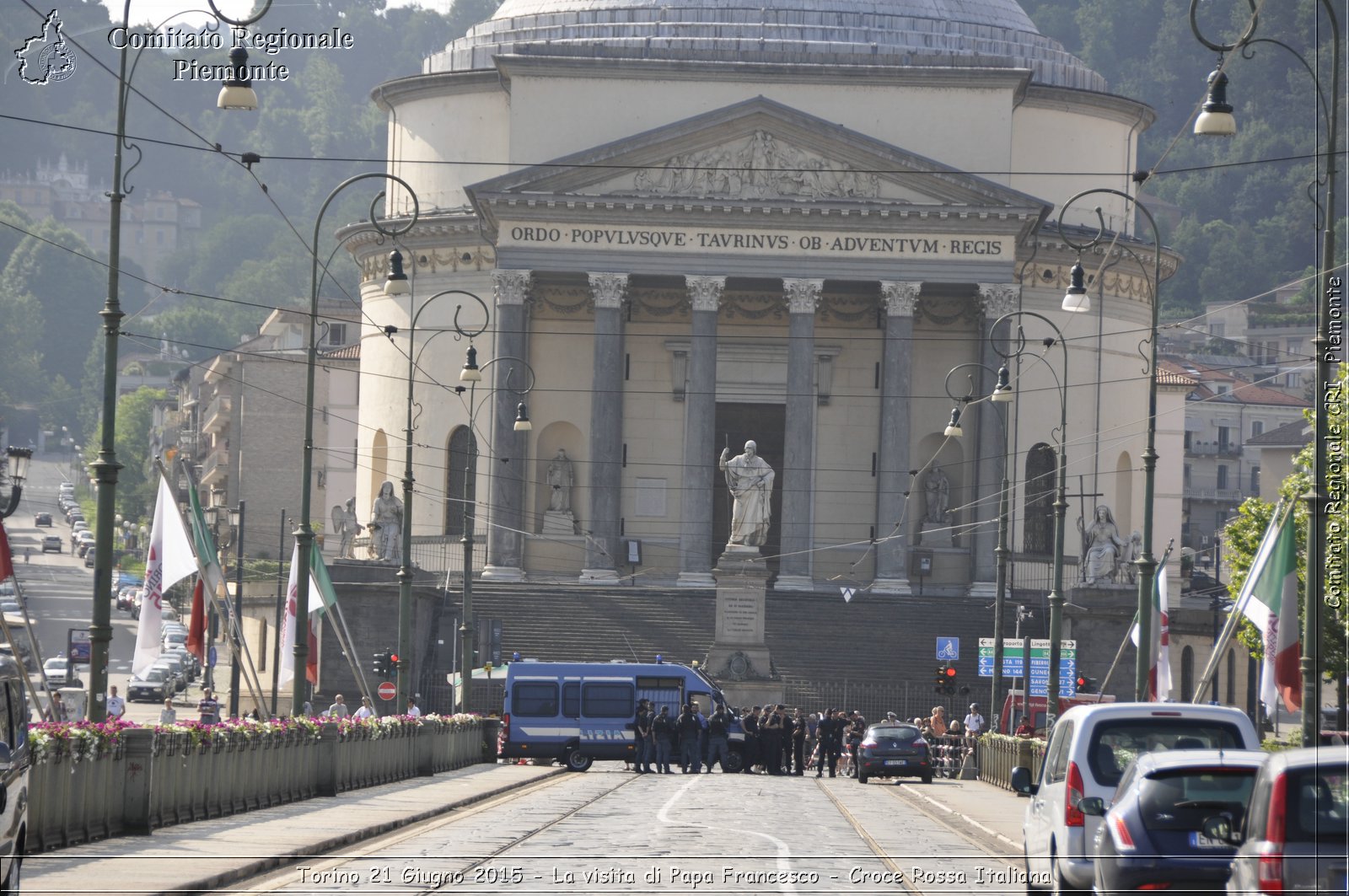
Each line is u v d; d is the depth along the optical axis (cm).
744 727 11306
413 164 17950
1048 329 17175
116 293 6141
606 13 17688
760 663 13025
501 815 6681
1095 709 4056
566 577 16275
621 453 15900
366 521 17762
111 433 6022
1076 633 14562
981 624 14750
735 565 13050
